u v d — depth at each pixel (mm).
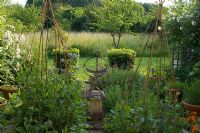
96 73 7121
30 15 19203
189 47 8992
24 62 4316
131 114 3645
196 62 8867
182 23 9016
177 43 9188
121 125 3615
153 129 3533
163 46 4141
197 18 8898
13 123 3713
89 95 6316
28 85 3828
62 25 23922
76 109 3740
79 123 3555
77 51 12703
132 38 22438
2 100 5605
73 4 31641
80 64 16391
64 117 3699
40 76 4098
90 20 26359
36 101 3746
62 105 3752
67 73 4078
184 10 9422
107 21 20766
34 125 3643
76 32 23938
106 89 7602
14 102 3803
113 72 8789
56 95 3793
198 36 8922
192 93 6082
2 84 7629
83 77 11539
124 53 12695
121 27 21047
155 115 3689
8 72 7340
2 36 8047
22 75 3963
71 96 3875
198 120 4738
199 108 5859
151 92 6188
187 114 5816
